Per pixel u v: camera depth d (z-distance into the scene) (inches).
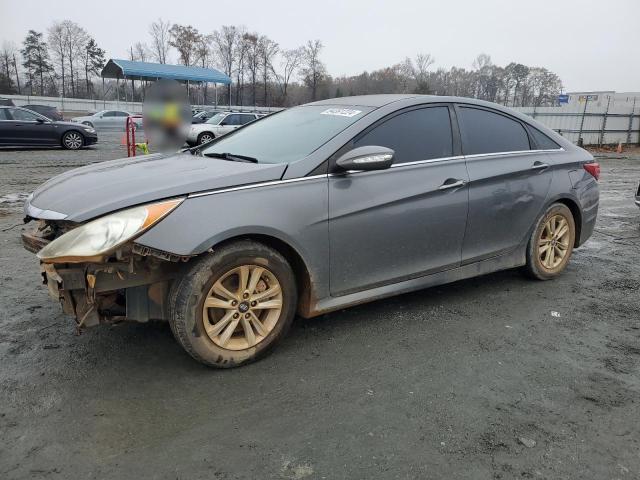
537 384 124.8
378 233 143.6
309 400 115.3
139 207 112.3
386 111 151.1
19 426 103.0
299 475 92.1
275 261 127.3
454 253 163.9
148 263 116.9
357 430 105.3
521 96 2664.9
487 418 110.5
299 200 129.1
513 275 206.1
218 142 173.2
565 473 94.6
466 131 168.2
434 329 153.6
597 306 175.6
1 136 680.4
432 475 93.0
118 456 95.5
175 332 120.5
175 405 111.8
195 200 117.2
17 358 129.5
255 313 129.0
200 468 93.2
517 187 176.9
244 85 2650.1
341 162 132.0
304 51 2561.5
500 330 154.4
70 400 112.3
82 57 2861.7
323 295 138.6
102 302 119.3
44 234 127.4
